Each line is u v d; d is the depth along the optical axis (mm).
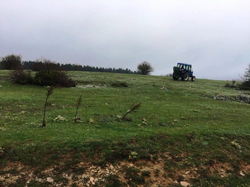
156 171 5750
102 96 17281
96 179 5012
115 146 6332
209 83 38594
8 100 12055
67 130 7180
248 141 8875
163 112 12438
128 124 8891
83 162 5504
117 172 5398
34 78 21406
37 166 5074
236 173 6570
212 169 6461
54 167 5141
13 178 4609
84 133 7020
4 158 5145
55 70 23312
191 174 5992
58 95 15812
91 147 6078
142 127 8633
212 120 11680
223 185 5848
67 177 4906
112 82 27641
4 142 5719
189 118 11562
